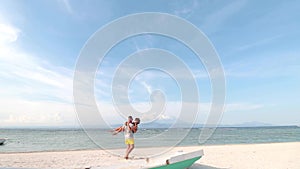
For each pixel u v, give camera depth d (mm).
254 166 7543
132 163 6418
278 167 7398
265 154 10250
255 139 27250
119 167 5789
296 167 7406
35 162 8680
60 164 8258
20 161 8891
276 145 14953
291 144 15672
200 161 8422
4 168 4102
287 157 9406
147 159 6648
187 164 6227
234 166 7543
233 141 23453
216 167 7348
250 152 10992
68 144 20344
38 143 20906
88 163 8367
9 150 14742
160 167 5391
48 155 10641
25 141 23984
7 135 37656
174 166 5754
